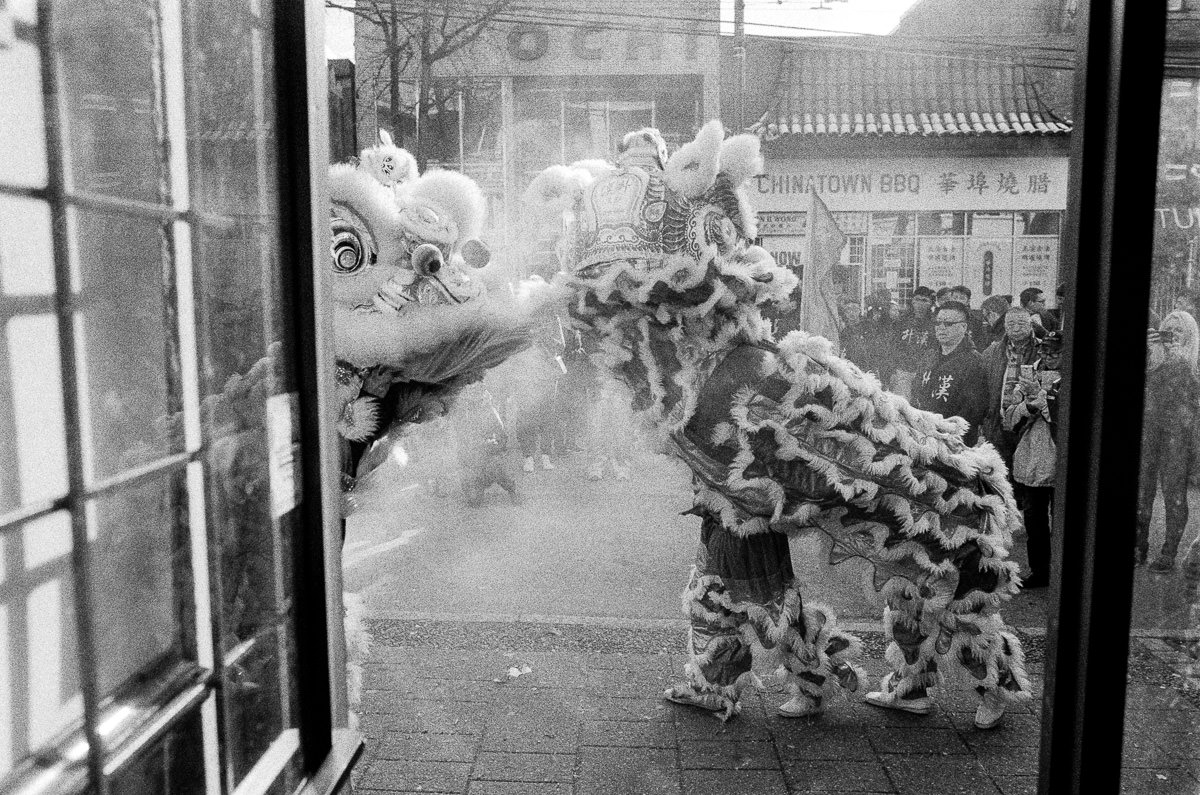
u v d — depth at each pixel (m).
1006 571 3.32
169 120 1.26
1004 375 5.78
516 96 14.59
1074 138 1.62
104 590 1.15
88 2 1.09
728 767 3.19
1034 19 14.45
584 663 4.08
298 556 1.68
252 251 1.50
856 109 14.04
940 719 3.55
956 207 14.09
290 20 1.57
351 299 2.81
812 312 13.93
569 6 14.33
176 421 1.29
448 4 14.06
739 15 13.26
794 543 6.34
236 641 1.46
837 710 3.63
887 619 3.55
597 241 3.12
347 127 10.02
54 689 1.05
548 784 3.08
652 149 3.23
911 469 3.19
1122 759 1.61
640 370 3.27
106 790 1.12
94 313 1.12
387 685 3.84
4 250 0.97
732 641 3.44
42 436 1.03
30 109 1.00
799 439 3.15
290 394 1.63
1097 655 1.58
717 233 3.15
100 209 1.12
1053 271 14.13
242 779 1.48
